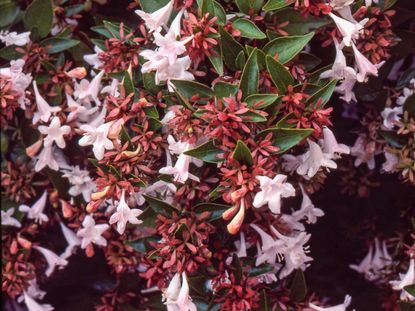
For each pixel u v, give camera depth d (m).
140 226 0.43
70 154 0.44
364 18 0.39
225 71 0.37
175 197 0.39
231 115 0.34
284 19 0.37
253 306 0.38
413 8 0.43
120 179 0.37
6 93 0.40
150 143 0.37
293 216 0.41
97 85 0.41
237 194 0.34
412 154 0.41
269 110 0.35
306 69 0.38
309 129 0.34
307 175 0.40
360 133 0.43
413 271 0.41
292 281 0.42
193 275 0.39
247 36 0.35
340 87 0.38
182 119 0.35
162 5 0.37
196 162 0.37
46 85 0.42
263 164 0.34
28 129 0.44
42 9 0.41
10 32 0.43
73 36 0.43
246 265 0.40
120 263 0.44
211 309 0.39
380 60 0.41
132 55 0.39
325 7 0.36
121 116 0.37
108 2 0.43
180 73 0.36
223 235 0.39
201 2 0.35
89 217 0.41
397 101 0.42
